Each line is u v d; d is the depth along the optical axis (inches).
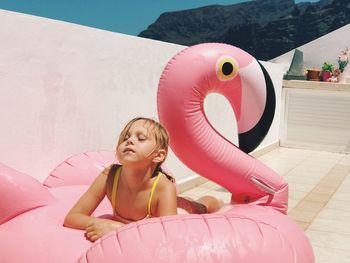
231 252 96.7
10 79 182.1
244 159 158.6
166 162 302.0
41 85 196.9
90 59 226.7
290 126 556.4
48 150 203.2
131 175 119.4
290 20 4274.1
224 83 156.9
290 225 137.2
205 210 154.7
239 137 167.9
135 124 121.2
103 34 235.3
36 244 112.5
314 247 225.0
